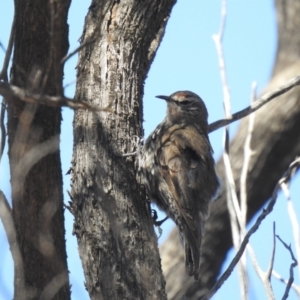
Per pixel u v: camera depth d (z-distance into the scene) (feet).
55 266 36.11
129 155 38.81
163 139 46.14
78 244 37.65
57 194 36.76
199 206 44.78
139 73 40.45
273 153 57.93
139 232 37.63
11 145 36.45
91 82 39.29
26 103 33.09
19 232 36.27
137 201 38.50
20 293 30.04
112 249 36.91
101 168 38.01
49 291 34.86
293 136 57.77
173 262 57.93
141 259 37.04
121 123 39.04
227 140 40.83
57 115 37.78
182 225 43.98
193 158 45.73
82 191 37.96
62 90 28.84
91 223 37.40
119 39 40.06
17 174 33.78
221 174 58.39
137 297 36.22
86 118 38.81
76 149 38.70
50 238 35.24
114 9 40.40
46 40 37.32
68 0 37.63
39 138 36.83
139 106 40.24
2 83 29.40
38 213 36.22
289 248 36.19
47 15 37.22
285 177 37.55
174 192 44.24
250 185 57.93
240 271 35.58
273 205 35.96
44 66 36.91
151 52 41.57
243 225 37.42
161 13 41.16
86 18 40.83
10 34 31.60
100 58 39.65
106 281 36.50
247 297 34.96
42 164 36.17
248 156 41.37
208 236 57.77
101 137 38.52
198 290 56.85
